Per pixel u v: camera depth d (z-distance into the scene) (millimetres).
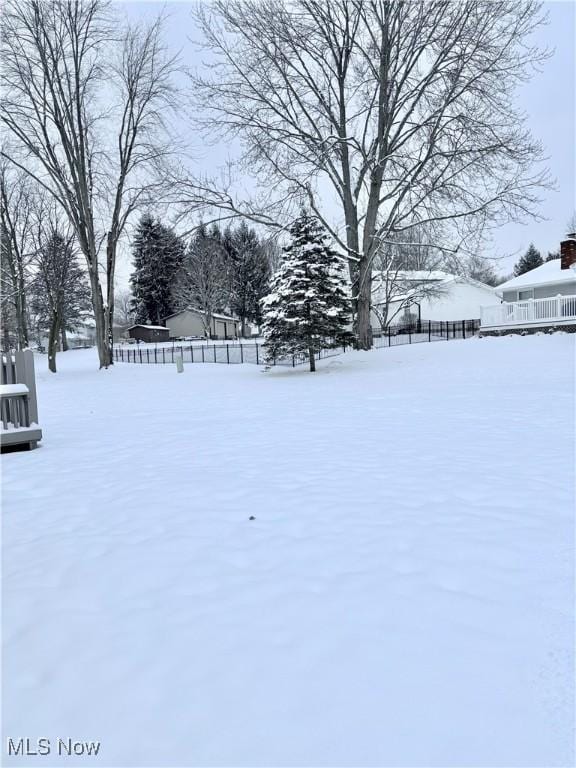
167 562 3514
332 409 10906
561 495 4641
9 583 3295
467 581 3102
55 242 32188
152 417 11109
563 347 19359
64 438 8773
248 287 62156
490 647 2426
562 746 1831
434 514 4250
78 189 29656
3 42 26906
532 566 3281
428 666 2289
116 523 4363
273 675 2258
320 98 23609
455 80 20203
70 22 27938
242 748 1856
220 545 3768
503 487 4918
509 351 19938
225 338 62062
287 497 4836
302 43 22719
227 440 7922
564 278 28734
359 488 5051
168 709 2080
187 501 4855
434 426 8312
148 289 65188
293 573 3271
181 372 26062
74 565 3541
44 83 28375
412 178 21000
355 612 2771
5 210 32812
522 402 10359
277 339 21516
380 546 3641
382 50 21375
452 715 1985
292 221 22234
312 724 1959
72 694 2203
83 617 2838
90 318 71438
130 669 2354
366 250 23750
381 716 1987
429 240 23281
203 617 2777
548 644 2441
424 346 24266
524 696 2086
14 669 2393
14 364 7938
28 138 29266
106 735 1962
